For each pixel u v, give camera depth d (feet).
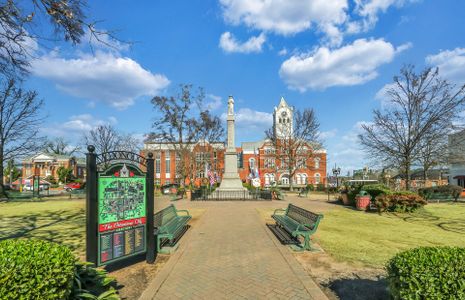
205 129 135.85
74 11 14.67
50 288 9.15
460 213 46.52
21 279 8.61
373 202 50.03
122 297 13.71
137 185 18.47
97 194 16.20
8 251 9.46
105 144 161.58
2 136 93.86
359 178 206.49
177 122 127.13
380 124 73.67
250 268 17.58
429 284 8.93
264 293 13.82
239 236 27.32
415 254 10.25
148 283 15.51
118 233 17.15
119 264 18.76
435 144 70.54
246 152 215.72
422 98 68.13
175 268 17.66
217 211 49.32
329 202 69.72
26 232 30.78
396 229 31.30
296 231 21.94
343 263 18.76
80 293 10.96
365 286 14.93
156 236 22.35
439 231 30.30
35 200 84.33
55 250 10.09
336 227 32.40
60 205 65.41
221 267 17.80
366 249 22.27
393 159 74.13
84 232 30.53
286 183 204.23
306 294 13.69
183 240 25.67
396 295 10.09
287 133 155.53
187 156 137.08
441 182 144.15
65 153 260.21
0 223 37.50
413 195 46.11
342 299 13.50
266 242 24.70
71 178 210.59
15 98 90.74
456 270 8.95
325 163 206.18
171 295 13.65
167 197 91.04
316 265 18.38
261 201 72.49
